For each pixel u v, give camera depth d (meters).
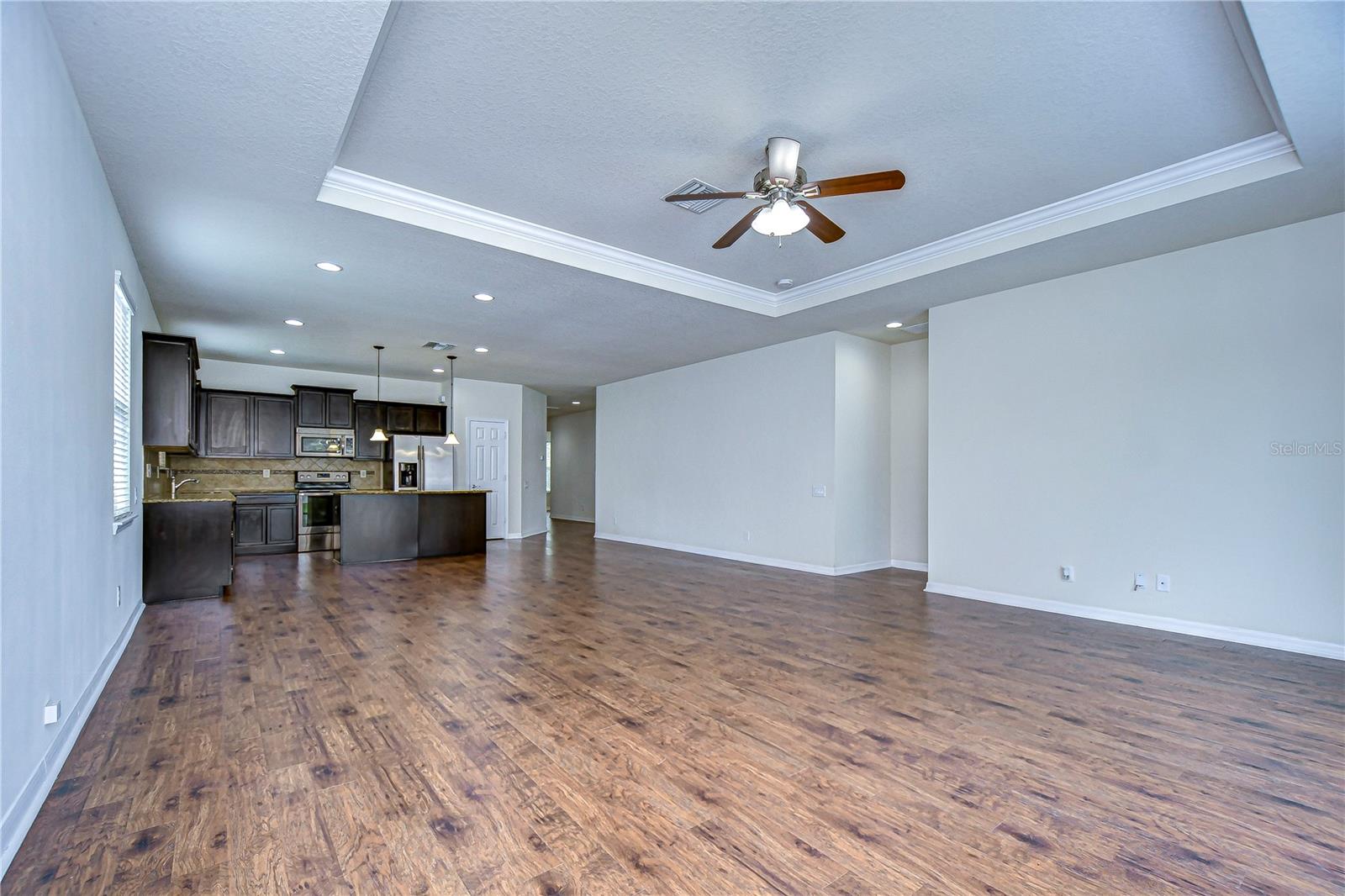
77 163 2.40
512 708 2.81
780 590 5.62
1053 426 4.76
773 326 6.23
